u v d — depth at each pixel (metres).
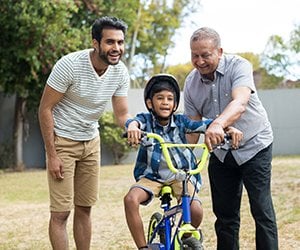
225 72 4.25
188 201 3.54
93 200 4.81
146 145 3.70
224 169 4.50
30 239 6.75
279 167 14.02
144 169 3.95
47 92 4.41
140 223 3.77
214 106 4.36
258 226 4.25
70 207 4.59
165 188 3.85
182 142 3.94
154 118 3.93
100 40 4.29
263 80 31.14
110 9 17.23
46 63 14.67
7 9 14.08
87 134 4.63
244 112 4.21
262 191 4.26
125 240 6.46
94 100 4.50
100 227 7.30
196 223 3.84
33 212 8.81
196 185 3.90
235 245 4.61
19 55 14.46
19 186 12.52
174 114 4.02
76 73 4.36
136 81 30.98
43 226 7.58
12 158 17.56
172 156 3.80
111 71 4.54
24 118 17.72
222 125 3.69
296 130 19.02
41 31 14.23
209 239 6.23
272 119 19.14
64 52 14.72
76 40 14.93
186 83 4.56
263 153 4.28
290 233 6.32
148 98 3.93
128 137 3.66
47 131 4.46
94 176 4.77
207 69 4.17
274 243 4.25
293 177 11.65
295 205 8.09
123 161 18.77
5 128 18.08
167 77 3.89
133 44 25.91
